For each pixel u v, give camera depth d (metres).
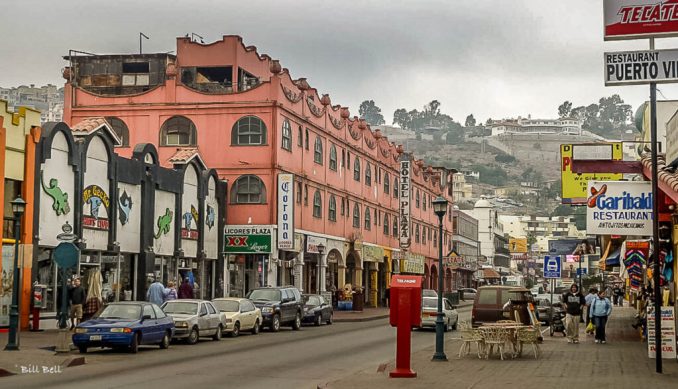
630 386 17.38
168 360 23.33
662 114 35.78
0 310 29.52
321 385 17.88
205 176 45.03
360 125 67.19
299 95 52.78
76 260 23.98
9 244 30.00
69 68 51.28
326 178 57.59
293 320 38.81
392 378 19.25
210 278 46.44
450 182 101.12
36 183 31.31
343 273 61.00
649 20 19.00
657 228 19.53
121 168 36.97
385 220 73.25
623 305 80.31
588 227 22.77
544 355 25.59
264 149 48.16
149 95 49.25
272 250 47.16
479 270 118.75
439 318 24.12
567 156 34.72
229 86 53.09
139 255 38.38
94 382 18.12
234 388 17.66
